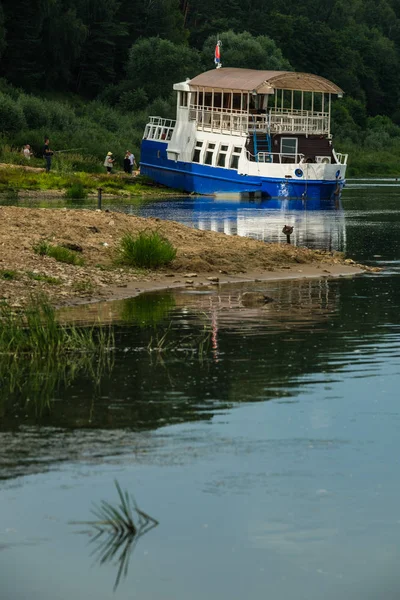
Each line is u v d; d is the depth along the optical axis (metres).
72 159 120.75
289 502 14.02
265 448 16.27
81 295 32.69
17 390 20.03
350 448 16.31
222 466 15.38
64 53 188.50
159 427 17.41
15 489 14.41
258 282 37.47
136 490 14.40
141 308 30.50
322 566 12.16
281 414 18.27
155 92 184.50
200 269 39.66
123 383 20.58
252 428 17.36
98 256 40.47
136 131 159.00
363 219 73.69
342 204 92.25
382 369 21.89
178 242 45.06
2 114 133.00
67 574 11.95
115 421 17.73
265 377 21.12
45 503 13.89
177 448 16.25
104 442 16.53
